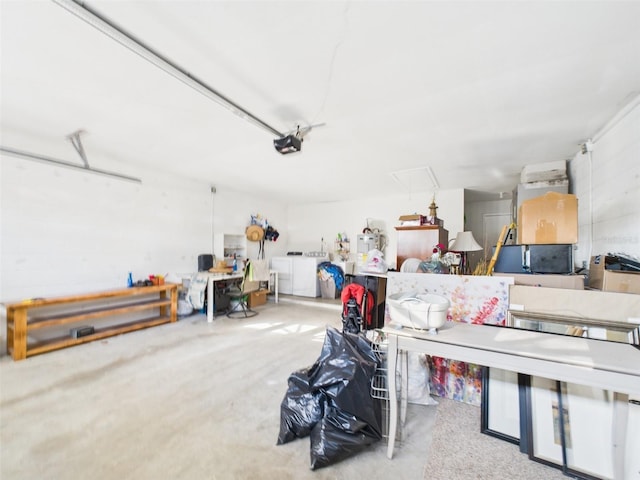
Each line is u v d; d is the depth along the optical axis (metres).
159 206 4.63
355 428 1.60
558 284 2.29
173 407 2.11
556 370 1.33
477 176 4.55
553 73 1.88
